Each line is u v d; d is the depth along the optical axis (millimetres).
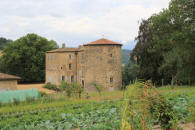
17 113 12102
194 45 19625
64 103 14750
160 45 23281
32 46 52750
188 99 10211
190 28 17641
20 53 50312
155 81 32031
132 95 3713
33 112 11594
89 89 36812
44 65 54781
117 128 6105
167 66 24484
